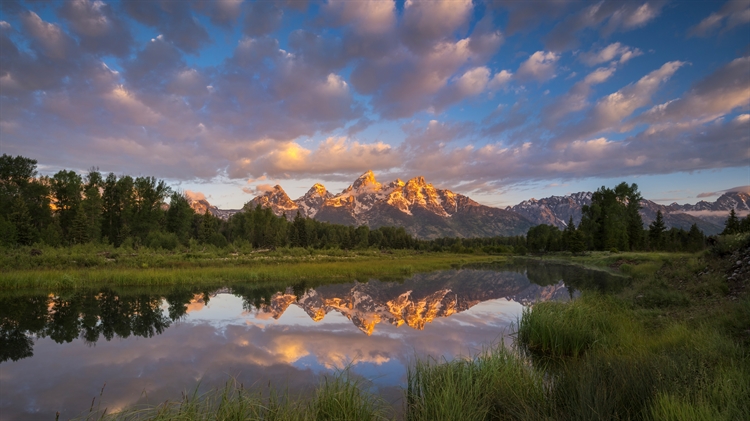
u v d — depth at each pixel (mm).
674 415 4633
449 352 10500
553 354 9516
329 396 5918
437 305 20062
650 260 44406
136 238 58500
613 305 13680
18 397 7219
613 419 5016
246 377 8352
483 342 11695
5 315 15391
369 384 7855
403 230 156125
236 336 12391
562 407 5852
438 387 6492
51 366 9156
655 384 5645
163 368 9016
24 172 65125
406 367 9148
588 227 85125
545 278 35781
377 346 11203
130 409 6492
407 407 6652
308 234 102375
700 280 14594
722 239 17328
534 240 111688
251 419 5461
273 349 10836
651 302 13852
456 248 112062
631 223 77500
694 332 8477
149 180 74312
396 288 27469
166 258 36344
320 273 34719
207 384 7906
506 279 35062
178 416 5539
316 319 15469
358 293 24266
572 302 13289
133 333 12688
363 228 134500
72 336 12242
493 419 5789
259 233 88062
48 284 22688
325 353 10438
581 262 61375
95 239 53969
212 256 41719
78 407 6730
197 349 10766
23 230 45906
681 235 82812
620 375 6133
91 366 9148
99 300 19078
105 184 70562
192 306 17969
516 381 6637
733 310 9312
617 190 84938
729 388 5129
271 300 20312
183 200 76562
